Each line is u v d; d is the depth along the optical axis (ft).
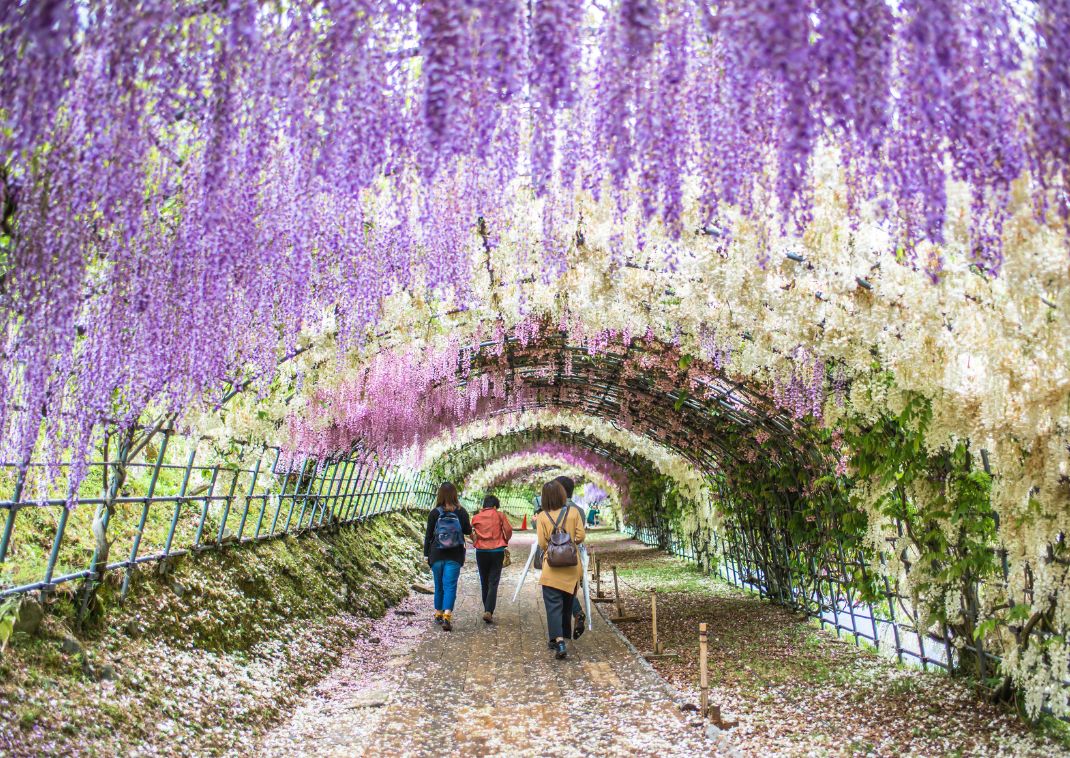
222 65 7.85
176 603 17.29
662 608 32.14
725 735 13.93
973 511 14.98
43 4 6.09
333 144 8.27
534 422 51.34
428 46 6.72
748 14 6.18
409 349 23.18
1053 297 10.07
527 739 14.23
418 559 50.67
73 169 8.50
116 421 13.73
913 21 6.55
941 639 17.72
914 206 8.92
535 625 27.89
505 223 14.02
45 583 13.17
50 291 9.17
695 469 46.47
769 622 27.81
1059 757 11.84
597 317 19.61
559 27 6.87
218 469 21.17
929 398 14.42
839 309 14.66
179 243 10.73
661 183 7.94
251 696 15.87
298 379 21.59
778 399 21.98
